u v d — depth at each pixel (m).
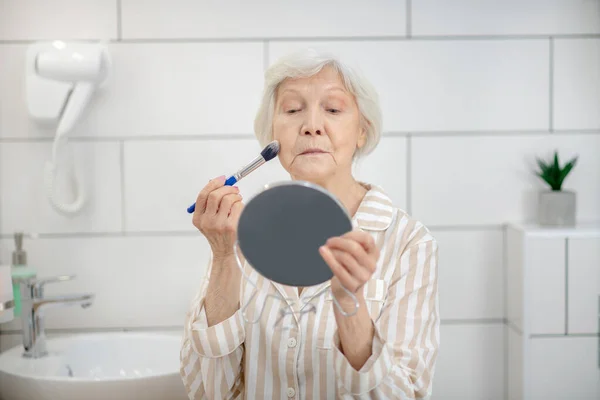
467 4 1.77
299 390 1.03
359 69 1.06
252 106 1.76
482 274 1.82
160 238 1.78
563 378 1.71
